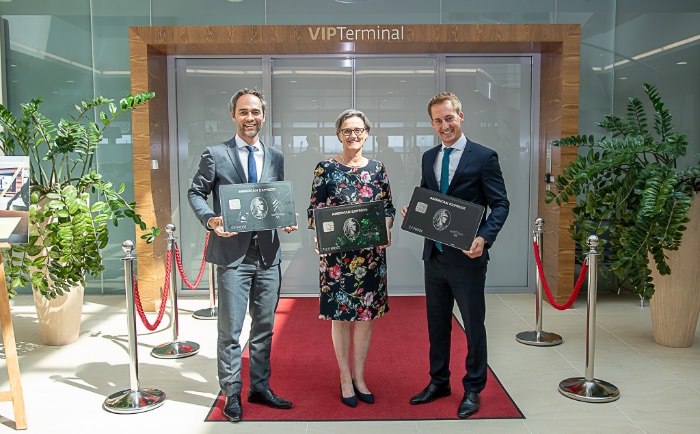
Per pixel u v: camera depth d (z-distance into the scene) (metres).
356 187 3.34
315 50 5.89
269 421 3.23
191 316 5.52
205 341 4.74
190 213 6.35
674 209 3.78
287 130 6.26
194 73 6.20
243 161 3.32
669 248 3.84
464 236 3.09
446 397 3.54
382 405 3.43
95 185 4.46
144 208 5.62
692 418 3.28
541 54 6.11
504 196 3.23
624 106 6.16
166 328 5.12
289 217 3.23
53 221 4.41
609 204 4.18
